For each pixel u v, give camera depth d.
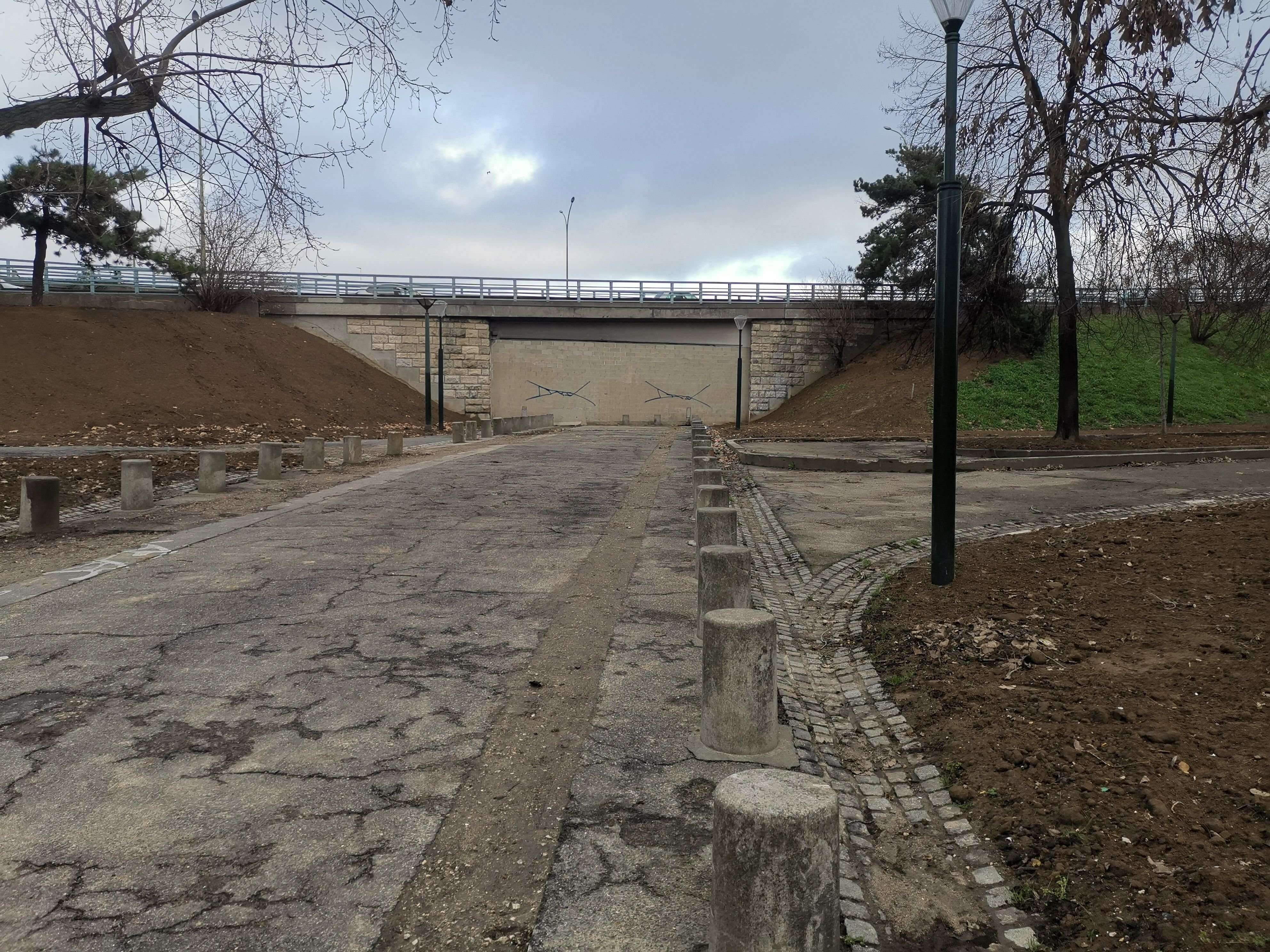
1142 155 9.83
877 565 9.38
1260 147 7.88
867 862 3.59
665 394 53.00
